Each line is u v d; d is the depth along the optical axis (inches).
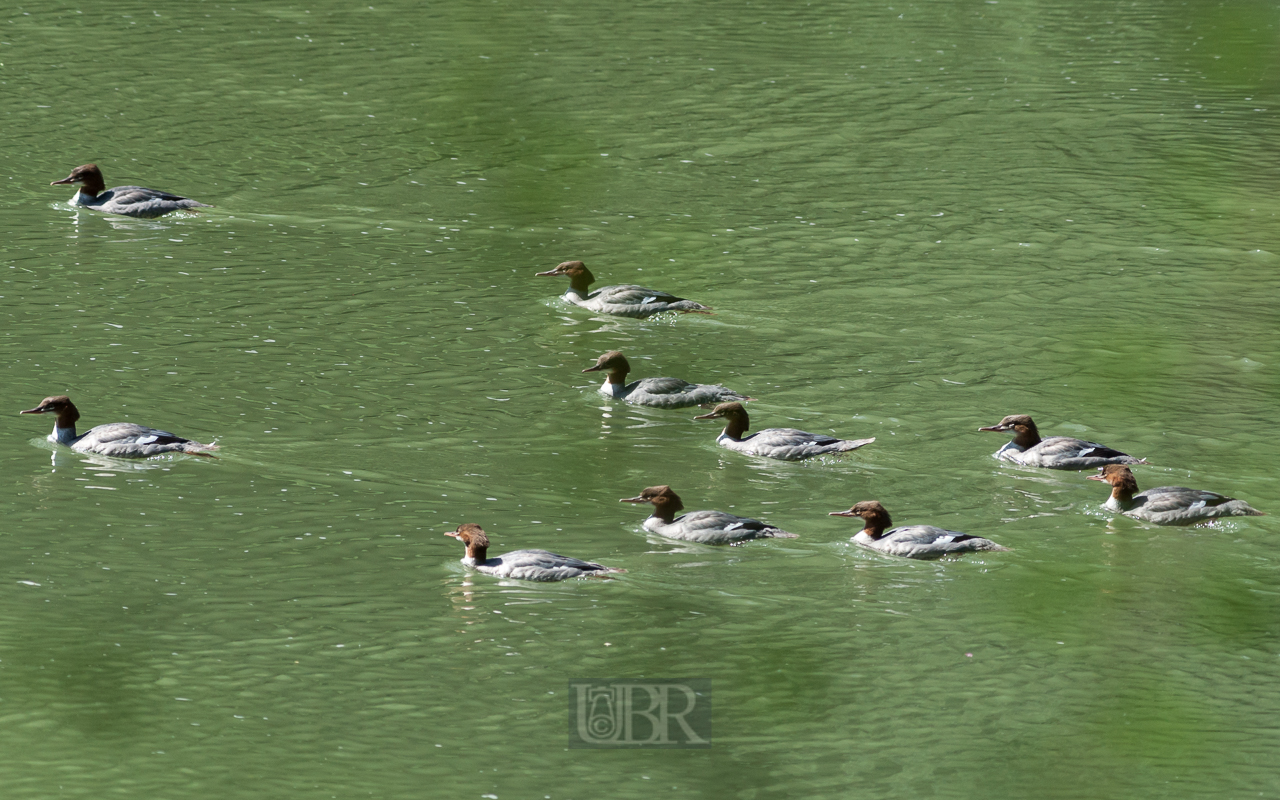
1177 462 1244.5
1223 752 850.1
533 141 2105.1
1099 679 925.8
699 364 1445.6
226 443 1235.2
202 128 2110.0
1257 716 890.1
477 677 913.5
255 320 1503.4
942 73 2460.6
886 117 2236.7
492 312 1555.1
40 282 1576.0
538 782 812.0
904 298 1621.6
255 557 1055.0
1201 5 2935.5
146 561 1045.2
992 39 2677.2
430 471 1201.4
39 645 936.3
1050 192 1948.8
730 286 1651.1
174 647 938.7
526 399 1353.3
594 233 1792.6
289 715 870.4
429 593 1011.9
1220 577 1058.1
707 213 1865.2
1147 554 1090.1
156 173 1937.7
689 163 2034.9
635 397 1353.3
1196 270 1707.7
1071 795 806.5
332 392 1346.0
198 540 1077.1
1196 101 2330.2
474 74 2386.8
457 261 1695.4
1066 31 2741.1
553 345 1478.8
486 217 1838.1
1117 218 1863.9
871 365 1449.3
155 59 2406.5
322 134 2105.1
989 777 824.9
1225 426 1316.4
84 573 1026.1
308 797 792.3
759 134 2154.3
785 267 1706.4
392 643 948.6
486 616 983.0
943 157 2073.1
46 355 1393.9
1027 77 2447.1
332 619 975.6
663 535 1105.4
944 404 1363.2
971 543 1084.5
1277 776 828.6
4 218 1768.0
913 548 1075.3
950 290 1643.7
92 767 815.1
